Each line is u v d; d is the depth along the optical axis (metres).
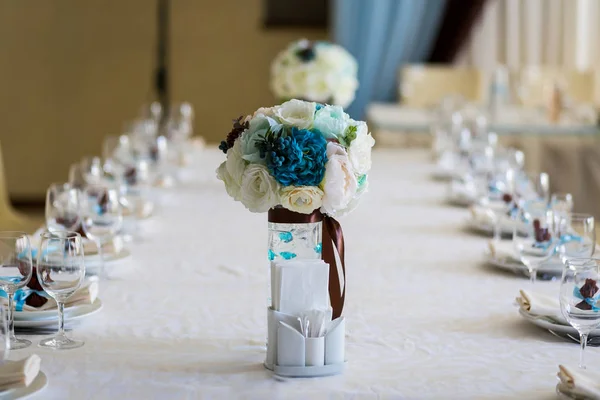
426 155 5.36
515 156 3.76
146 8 8.40
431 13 7.69
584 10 7.67
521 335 2.00
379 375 1.74
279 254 1.80
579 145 5.81
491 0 7.68
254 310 2.18
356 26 7.73
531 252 2.36
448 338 1.98
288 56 4.43
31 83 8.44
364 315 2.15
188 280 2.46
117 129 8.55
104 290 2.34
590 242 2.36
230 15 8.43
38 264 1.85
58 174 8.57
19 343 1.88
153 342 1.92
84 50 8.43
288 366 1.72
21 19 8.34
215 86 8.52
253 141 1.73
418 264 2.69
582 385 1.56
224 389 1.65
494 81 6.32
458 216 3.50
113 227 2.53
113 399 1.60
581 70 7.35
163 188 3.87
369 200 3.84
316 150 1.71
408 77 7.39
